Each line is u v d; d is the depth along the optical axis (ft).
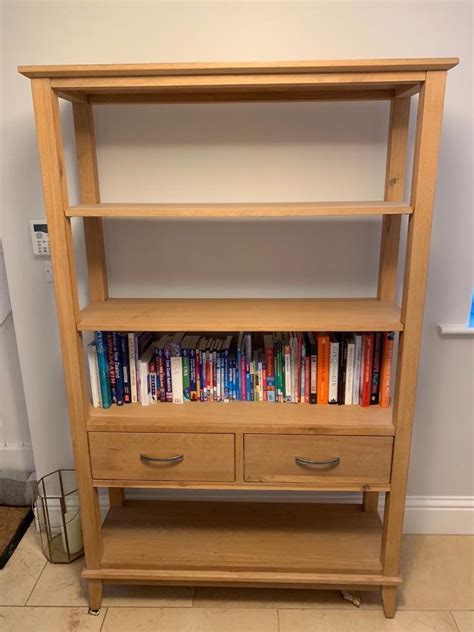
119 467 5.13
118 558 5.49
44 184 4.35
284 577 5.32
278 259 5.77
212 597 5.77
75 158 5.50
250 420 5.02
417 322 4.56
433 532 6.73
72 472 6.69
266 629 5.36
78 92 4.82
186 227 5.70
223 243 5.74
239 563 5.41
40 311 6.03
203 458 5.08
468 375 6.11
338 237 5.68
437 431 6.35
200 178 5.54
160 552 5.57
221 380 5.38
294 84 4.12
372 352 5.15
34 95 4.16
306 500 6.63
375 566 5.38
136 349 5.24
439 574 6.06
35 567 6.20
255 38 5.12
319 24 5.07
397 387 4.80
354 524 6.01
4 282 6.55
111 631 5.34
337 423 4.95
